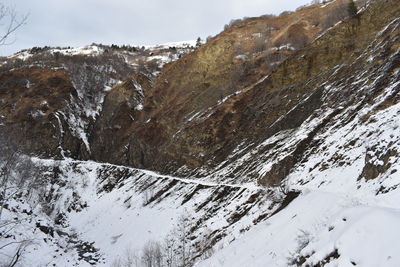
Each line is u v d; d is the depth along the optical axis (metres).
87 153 78.38
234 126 52.19
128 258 30.83
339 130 30.48
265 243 15.80
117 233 42.00
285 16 93.50
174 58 151.75
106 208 51.16
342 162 24.25
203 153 52.44
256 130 47.97
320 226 12.12
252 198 29.17
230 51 78.75
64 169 65.25
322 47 48.50
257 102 52.03
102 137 80.44
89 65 113.94
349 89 36.38
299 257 10.59
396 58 31.17
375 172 16.23
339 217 10.45
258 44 75.06
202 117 58.91
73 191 58.72
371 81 33.22
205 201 36.06
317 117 37.41
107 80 106.56
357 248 8.01
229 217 29.78
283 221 17.03
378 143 17.41
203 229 31.44
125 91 87.06
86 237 44.00
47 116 78.88
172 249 31.42
